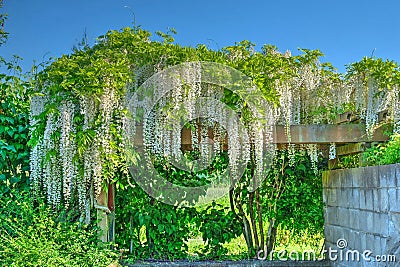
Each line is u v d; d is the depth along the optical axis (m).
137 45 3.90
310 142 4.41
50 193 3.91
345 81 4.47
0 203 4.08
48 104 3.81
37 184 3.99
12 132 4.20
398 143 3.75
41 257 3.44
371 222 3.70
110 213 4.30
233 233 4.86
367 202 3.77
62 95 3.75
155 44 3.93
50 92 3.84
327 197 4.71
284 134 4.34
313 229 4.96
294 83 4.46
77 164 3.80
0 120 4.21
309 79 4.47
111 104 3.74
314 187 5.00
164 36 3.99
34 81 3.91
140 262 4.48
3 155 4.12
